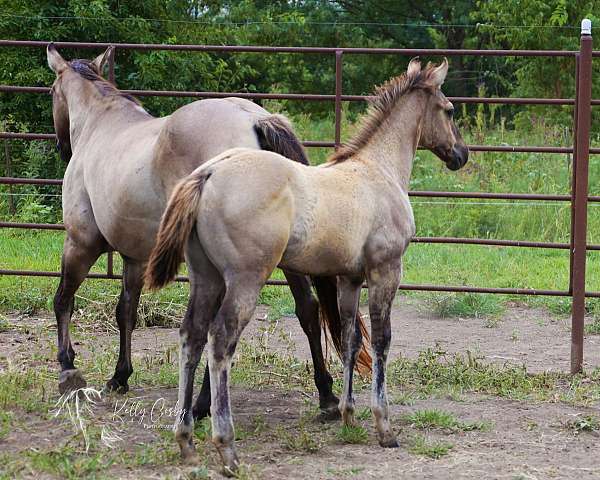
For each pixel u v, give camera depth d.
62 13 13.11
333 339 5.25
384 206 4.71
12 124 12.91
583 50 6.38
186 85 13.37
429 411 5.27
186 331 4.35
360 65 22.19
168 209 4.14
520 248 10.76
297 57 21.27
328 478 4.22
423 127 5.23
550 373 6.32
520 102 6.67
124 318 5.73
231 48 6.85
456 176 12.99
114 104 5.81
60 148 6.59
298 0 22.88
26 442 4.68
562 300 8.62
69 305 5.88
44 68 12.63
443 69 5.23
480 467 4.42
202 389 5.11
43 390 5.55
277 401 5.66
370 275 4.72
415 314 8.31
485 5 18.67
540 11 16.42
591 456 4.63
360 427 4.92
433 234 11.41
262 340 7.05
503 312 8.38
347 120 14.05
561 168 12.98
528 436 4.96
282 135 4.93
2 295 8.26
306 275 4.79
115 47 6.82
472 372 6.18
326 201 4.39
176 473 4.23
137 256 5.47
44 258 9.81
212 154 4.87
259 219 4.11
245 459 4.47
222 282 4.41
